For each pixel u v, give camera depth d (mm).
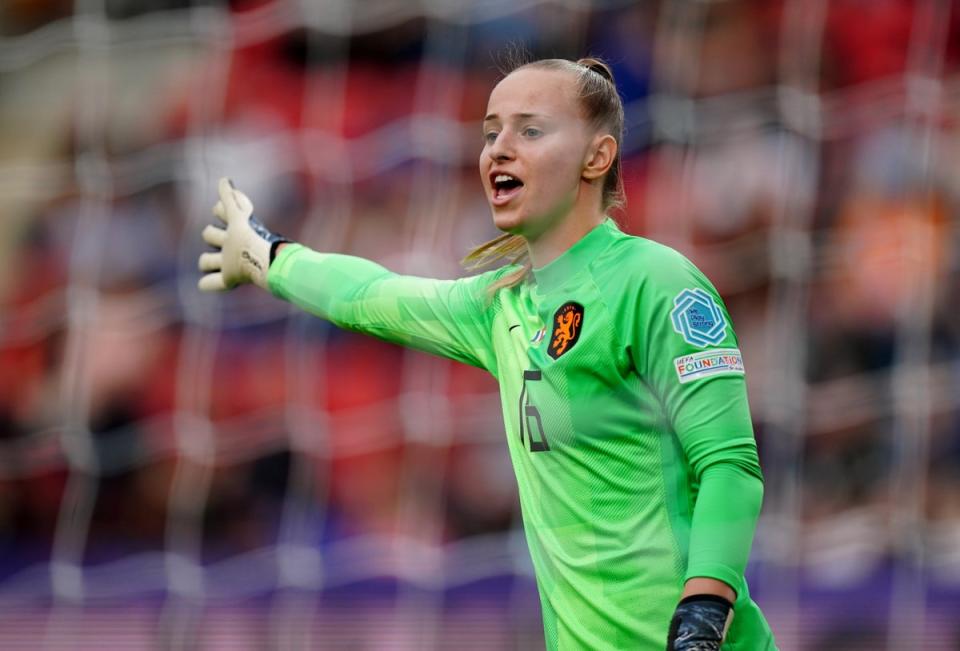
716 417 8500
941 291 30453
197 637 25688
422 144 31625
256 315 29891
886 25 31891
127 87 32469
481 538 27719
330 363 29344
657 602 8820
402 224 31344
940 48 31672
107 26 32500
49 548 28000
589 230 9375
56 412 29469
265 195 31609
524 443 9367
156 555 27719
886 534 27469
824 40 31828
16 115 32500
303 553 27359
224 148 31906
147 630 25875
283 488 28406
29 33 32750
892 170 31156
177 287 30625
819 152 31328
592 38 31734
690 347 8586
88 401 29516
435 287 10320
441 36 31953
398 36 32125
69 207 31719
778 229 30688
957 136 31484
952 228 30906
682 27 31859
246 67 32281
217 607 26188
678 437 8711
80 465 28797
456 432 28625
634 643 8875
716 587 8211
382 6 32094
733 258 30484
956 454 28922
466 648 25156
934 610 26266
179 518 28094
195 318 30031
